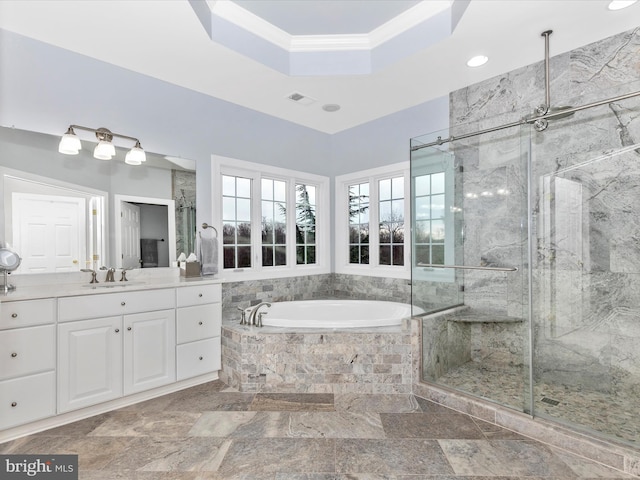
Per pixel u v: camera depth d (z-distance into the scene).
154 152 2.91
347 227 4.29
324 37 2.79
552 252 2.49
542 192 2.54
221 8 2.38
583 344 2.38
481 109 2.97
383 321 2.82
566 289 2.44
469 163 2.97
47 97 2.38
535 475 1.67
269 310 3.43
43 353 2.03
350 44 2.80
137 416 2.25
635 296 2.24
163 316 2.56
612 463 1.73
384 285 3.80
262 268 3.76
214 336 2.85
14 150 2.26
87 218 2.56
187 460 1.79
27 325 1.98
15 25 2.19
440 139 2.93
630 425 1.95
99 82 2.61
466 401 2.31
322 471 1.70
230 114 3.41
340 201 4.29
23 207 2.29
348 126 4.10
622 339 2.28
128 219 2.76
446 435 2.04
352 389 2.61
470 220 2.98
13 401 1.93
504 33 2.29
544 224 2.53
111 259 2.67
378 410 2.35
